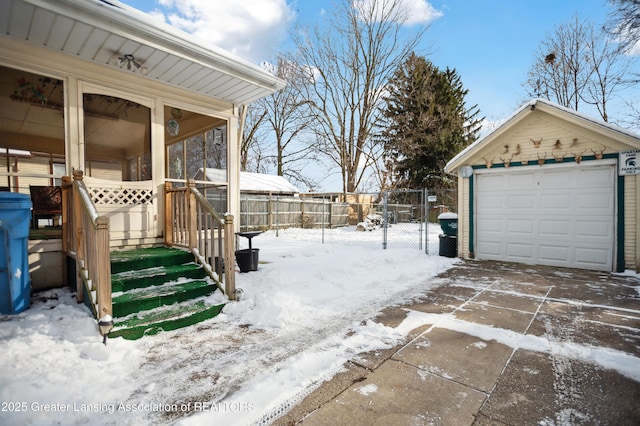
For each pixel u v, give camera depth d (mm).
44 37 3486
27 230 3221
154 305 3432
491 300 4402
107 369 2410
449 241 8062
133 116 4680
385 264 6594
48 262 3848
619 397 2129
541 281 5555
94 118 4332
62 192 3869
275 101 22422
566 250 6805
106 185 4344
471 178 8008
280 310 3736
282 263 6172
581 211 6621
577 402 2076
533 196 7188
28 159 4344
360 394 2145
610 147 6242
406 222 20188
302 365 2506
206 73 4426
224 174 5625
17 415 1822
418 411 1966
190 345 2889
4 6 2902
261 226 15203
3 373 2174
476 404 2049
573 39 16688
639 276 5855
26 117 3920
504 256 7586
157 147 4785
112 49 3758
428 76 21375
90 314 3117
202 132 5410
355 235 13500
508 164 7426
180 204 4676
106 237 2822
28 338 2627
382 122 22312
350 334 3182
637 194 6012
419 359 2662
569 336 3164
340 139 21297
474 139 24438
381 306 4117
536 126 7094
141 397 2082
